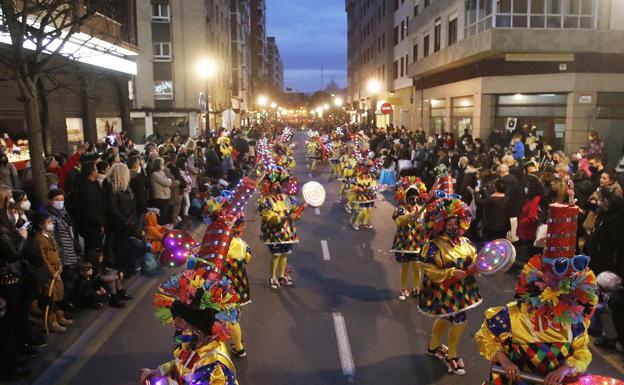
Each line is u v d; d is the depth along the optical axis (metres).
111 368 6.26
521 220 9.66
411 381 5.93
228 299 3.84
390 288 9.14
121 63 21.28
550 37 21.02
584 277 3.63
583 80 21.33
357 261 10.90
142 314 7.95
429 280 5.98
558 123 22.38
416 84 37.12
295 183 8.88
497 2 21.52
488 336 3.93
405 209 8.34
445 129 30.33
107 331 7.32
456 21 27.69
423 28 34.53
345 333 7.23
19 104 16.12
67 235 7.58
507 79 23.41
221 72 50.34
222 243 4.94
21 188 10.38
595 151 16.64
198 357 3.70
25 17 7.82
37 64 8.27
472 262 5.74
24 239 6.26
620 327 6.25
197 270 3.98
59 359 6.48
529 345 3.74
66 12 8.54
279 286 9.21
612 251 6.96
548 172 10.02
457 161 15.63
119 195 9.10
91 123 20.38
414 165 20.50
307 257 11.23
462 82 27.31
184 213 14.09
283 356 6.55
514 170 11.31
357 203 14.03
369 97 60.59
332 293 8.88
